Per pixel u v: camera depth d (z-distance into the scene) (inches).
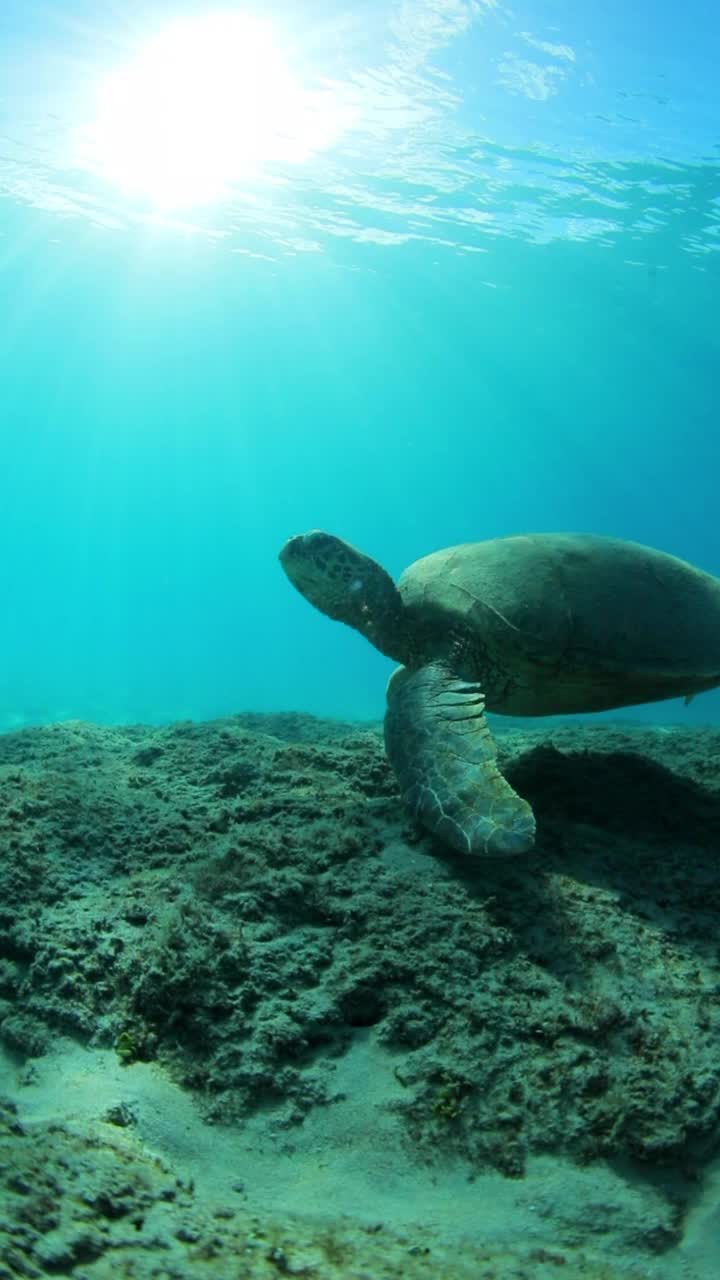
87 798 173.6
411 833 161.8
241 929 131.5
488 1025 115.6
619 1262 88.3
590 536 205.2
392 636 199.2
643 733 297.6
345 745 236.1
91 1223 75.4
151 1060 111.6
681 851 165.2
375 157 928.9
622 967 127.5
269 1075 108.6
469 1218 92.5
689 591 191.3
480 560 197.3
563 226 1069.1
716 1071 108.7
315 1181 96.7
